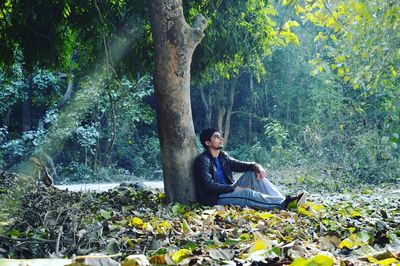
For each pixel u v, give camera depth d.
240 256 2.96
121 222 4.78
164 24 6.99
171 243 3.96
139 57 10.30
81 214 5.10
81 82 19.72
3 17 9.95
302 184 13.11
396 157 15.22
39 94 21.72
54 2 9.62
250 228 4.50
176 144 7.03
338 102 17.16
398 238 4.38
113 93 20.08
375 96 16.41
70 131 20.38
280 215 5.59
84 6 9.66
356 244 3.71
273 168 20.73
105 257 2.60
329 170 14.20
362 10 8.00
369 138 14.63
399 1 8.19
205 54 10.23
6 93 19.97
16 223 4.62
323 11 8.52
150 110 24.12
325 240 3.76
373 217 5.89
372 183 13.52
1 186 7.80
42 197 6.14
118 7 9.85
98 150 23.50
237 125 28.56
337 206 6.92
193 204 6.72
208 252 3.06
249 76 27.39
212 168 7.00
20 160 20.44
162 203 6.96
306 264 2.31
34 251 3.55
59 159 22.78
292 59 25.84
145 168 24.39
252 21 10.29
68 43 10.49
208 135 7.05
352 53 9.80
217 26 10.06
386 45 8.87
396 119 16.02
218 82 26.59
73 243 3.61
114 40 10.01
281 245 3.24
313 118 20.84
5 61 10.66
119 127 22.97
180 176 7.02
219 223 5.00
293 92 26.14
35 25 9.96
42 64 10.40
